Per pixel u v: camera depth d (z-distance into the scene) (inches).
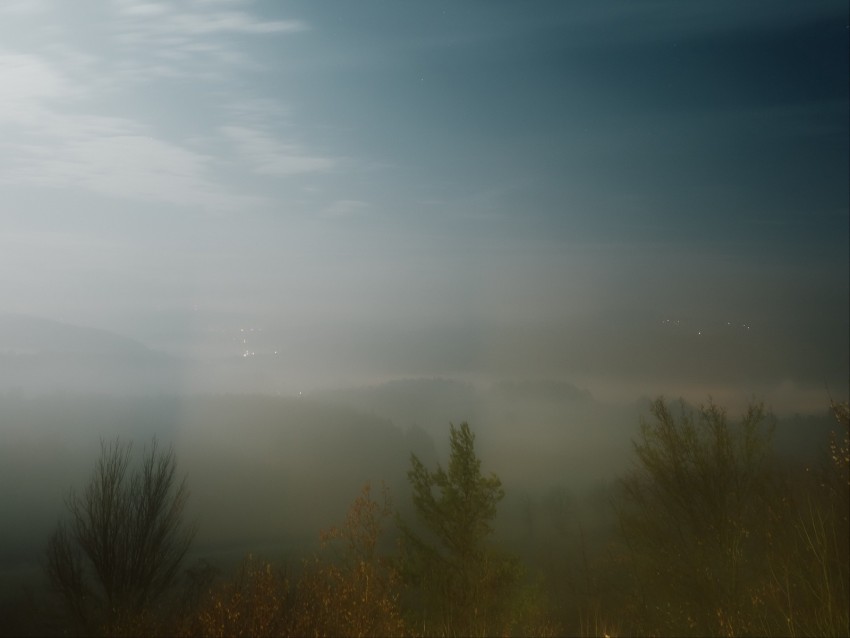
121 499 404.2
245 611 298.5
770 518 367.2
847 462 315.6
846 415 318.0
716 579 409.1
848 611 269.6
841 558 307.0
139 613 351.9
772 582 339.9
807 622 284.8
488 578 428.1
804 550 318.7
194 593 365.4
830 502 344.2
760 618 358.3
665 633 436.1
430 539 439.8
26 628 418.3
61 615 406.0
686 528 439.2
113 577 379.2
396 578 372.8
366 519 383.9
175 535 423.5
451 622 409.1
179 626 314.2
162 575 396.2
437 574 416.8
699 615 417.7
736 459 427.2
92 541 386.0
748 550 399.2
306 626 295.1
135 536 392.2
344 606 307.7
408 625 342.6
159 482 418.3
